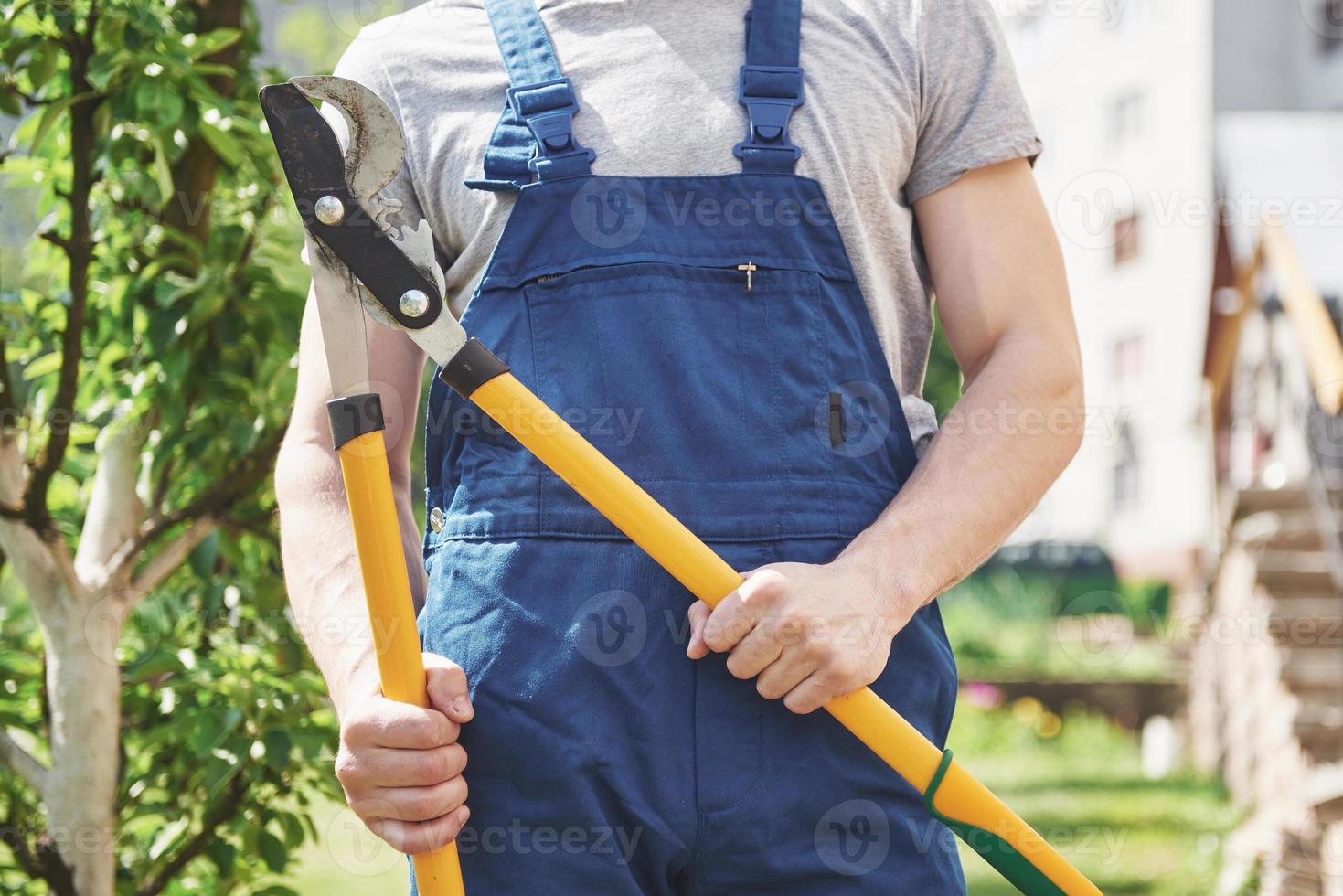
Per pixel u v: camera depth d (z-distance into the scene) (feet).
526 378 3.54
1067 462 3.77
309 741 5.89
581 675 3.39
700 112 3.64
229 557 6.52
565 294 3.55
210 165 6.47
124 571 6.06
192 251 6.37
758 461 3.49
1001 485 3.61
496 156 3.66
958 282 3.85
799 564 3.34
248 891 6.95
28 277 6.92
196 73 5.99
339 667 3.59
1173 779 21.45
